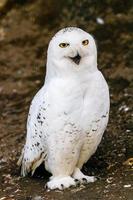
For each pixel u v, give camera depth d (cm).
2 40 1794
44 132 970
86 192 969
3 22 1853
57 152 974
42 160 1010
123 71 1568
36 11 1839
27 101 1516
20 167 1105
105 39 1702
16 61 1723
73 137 962
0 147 1255
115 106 1367
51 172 1012
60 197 962
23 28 1820
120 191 960
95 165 1089
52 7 1828
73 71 942
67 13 1814
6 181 1077
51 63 954
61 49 934
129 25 1727
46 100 955
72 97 944
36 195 987
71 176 1016
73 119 951
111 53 1653
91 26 1753
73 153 979
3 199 1003
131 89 1452
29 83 1614
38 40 1775
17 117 1432
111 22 1744
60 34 940
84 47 933
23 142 1271
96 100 958
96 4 1797
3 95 1566
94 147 1002
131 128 1227
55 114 950
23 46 1770
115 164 1085
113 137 1195
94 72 956
